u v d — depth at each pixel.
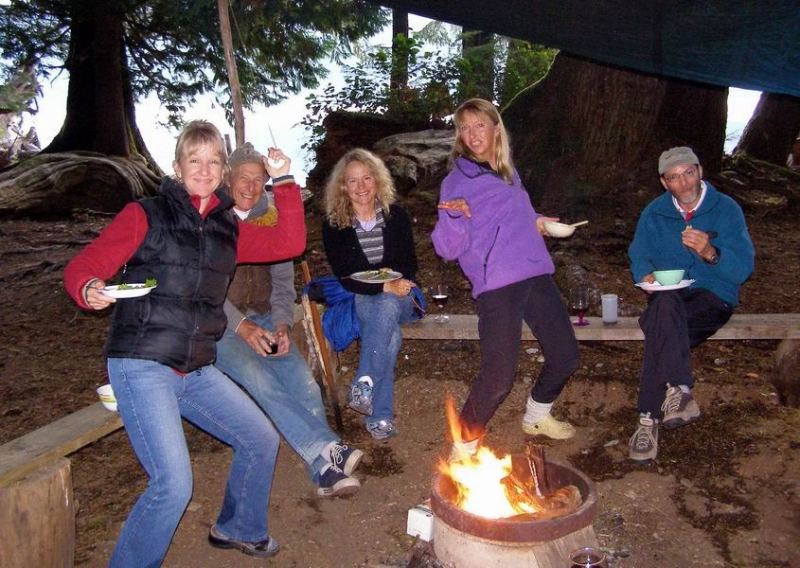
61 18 14.28
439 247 3.68
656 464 3.87
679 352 3.80
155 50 15.27
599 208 7.16
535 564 2.52
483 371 3.70
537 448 2.88
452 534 2.67
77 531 3.46
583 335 4.46
